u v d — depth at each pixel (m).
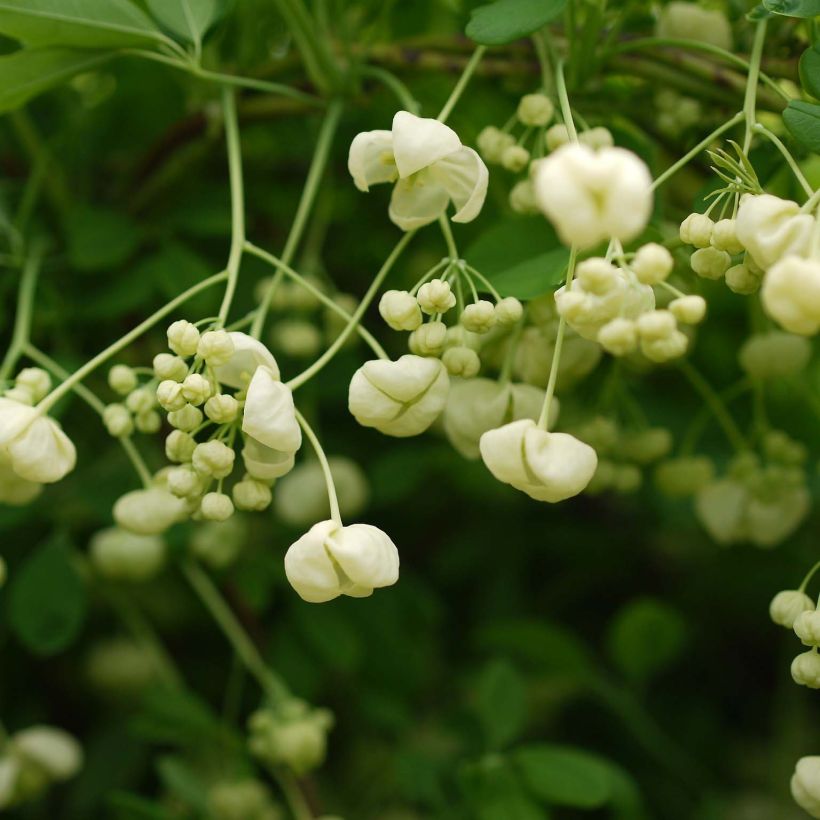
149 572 0.62
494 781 0.60
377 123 0.63
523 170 0.58
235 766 0.63
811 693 0.69
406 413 0.52
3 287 0.62
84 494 0.62
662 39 0.56
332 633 0.64
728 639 0.73
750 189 0.51
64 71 0.56
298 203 0.66
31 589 0.61
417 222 0.53
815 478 0.68
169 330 0.51
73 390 0.57
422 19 0.64
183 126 0.62
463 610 0.73
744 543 0.71
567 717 0.70
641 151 0.57
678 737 0.69
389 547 0.50
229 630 0.63
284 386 0.51
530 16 0.53
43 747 0.62
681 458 0.61
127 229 0.62
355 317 0.52
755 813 0.68
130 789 0.67
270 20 0.63
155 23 0.56
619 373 0.59
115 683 0.68
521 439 0.50
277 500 0.62
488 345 0.55
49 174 0.63
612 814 0.63
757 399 0.60
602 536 0.73
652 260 0.48
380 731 0.69
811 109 0.51
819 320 0.47
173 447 0.51
